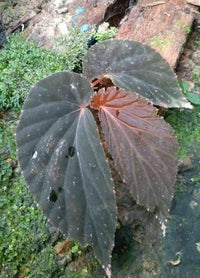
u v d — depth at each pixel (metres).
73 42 0.27
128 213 0.21
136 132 0.20
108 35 0.27
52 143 0.19
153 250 0.21
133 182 0.19
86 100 0.20
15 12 0.32
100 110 0.20
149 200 0.19
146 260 0.20
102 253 0.18
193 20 0.28
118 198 0.22
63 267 0.20
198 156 0.23
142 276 0.20
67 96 0.20
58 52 0.27
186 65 0.27
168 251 0.20
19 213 0.21
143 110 0.20
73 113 0.20
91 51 0.23
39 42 0.28
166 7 0.28
